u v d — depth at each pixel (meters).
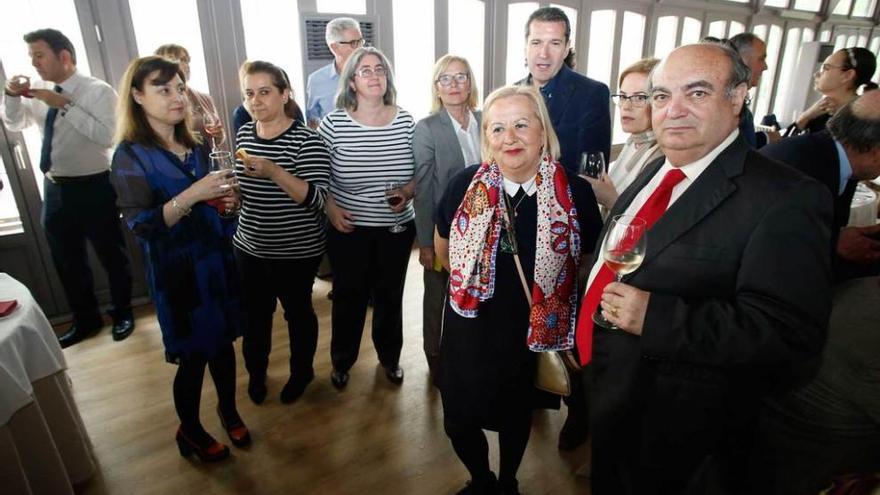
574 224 1.29
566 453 1.91
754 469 1.18
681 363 0.95
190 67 2.93
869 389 1.08
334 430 2.04
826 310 0.81
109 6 2.70
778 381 1.13
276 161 1.81
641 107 1.62
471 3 4.04
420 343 2.71
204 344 1.64
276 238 1.89
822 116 2.84
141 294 3.17
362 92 1.92
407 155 2.03
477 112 2.21
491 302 1.34
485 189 1.30
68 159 2.51
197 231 1.55
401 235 2.11
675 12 5.36
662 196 0.98
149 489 1.74
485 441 1.51
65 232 2.61
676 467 1.01
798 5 6.67
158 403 2.20
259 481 1.78
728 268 0.88
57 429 1.64
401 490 1.74
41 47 2.34
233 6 3.06
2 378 1.31
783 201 0.82
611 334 1.07
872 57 2.64
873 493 0.93
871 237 1.55
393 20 3.69
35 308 1.60
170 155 1.50
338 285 2.14
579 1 4.59
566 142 2.03
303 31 3.26
